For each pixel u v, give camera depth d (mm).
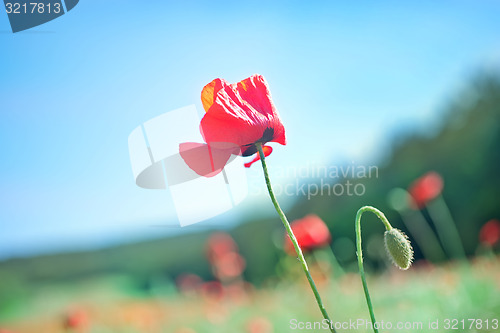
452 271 1415
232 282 1834
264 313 1422
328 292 1292
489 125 2879
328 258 1237
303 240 1108
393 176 3115
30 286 4207
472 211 2773
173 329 1471
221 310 1566
